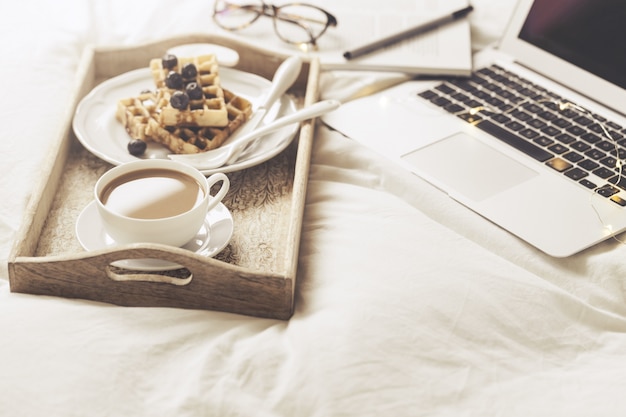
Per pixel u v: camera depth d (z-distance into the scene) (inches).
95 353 24.5
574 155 35.4
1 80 38.5
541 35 41.3
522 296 28.1
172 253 25.7
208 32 43.0
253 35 43.8
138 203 27.4
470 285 28.1
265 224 30.8
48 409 23.0
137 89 37.3
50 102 37.6
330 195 33.6
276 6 45.7
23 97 37.5
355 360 24.8
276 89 36.9
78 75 37.0
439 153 35.6
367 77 41.2
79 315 25.8
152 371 24.6
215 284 26.5
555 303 28.3
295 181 31.3
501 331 27.1
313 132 36.9
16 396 23.3
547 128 37.3
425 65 41.3
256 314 27.2
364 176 34.9
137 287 26.7
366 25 45.0
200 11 46.4
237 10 46.0
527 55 41.9
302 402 23.9
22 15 44.5
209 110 34.0
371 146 36.1
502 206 32.4
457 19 46.0
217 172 32.0
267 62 40.0
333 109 35.4
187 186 28.3
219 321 26.7
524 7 42.0
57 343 24.7
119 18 46.4
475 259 29.6
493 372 25.6
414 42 43.6
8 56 40.4
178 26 45.1
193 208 26.8
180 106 33.5
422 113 38.4
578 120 37.9
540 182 33.8
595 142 36.3
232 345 25.7
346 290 27.8
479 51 44.6
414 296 27.4
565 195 33.0
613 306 28.9
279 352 25.3
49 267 26.4
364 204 32.7
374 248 29.8
